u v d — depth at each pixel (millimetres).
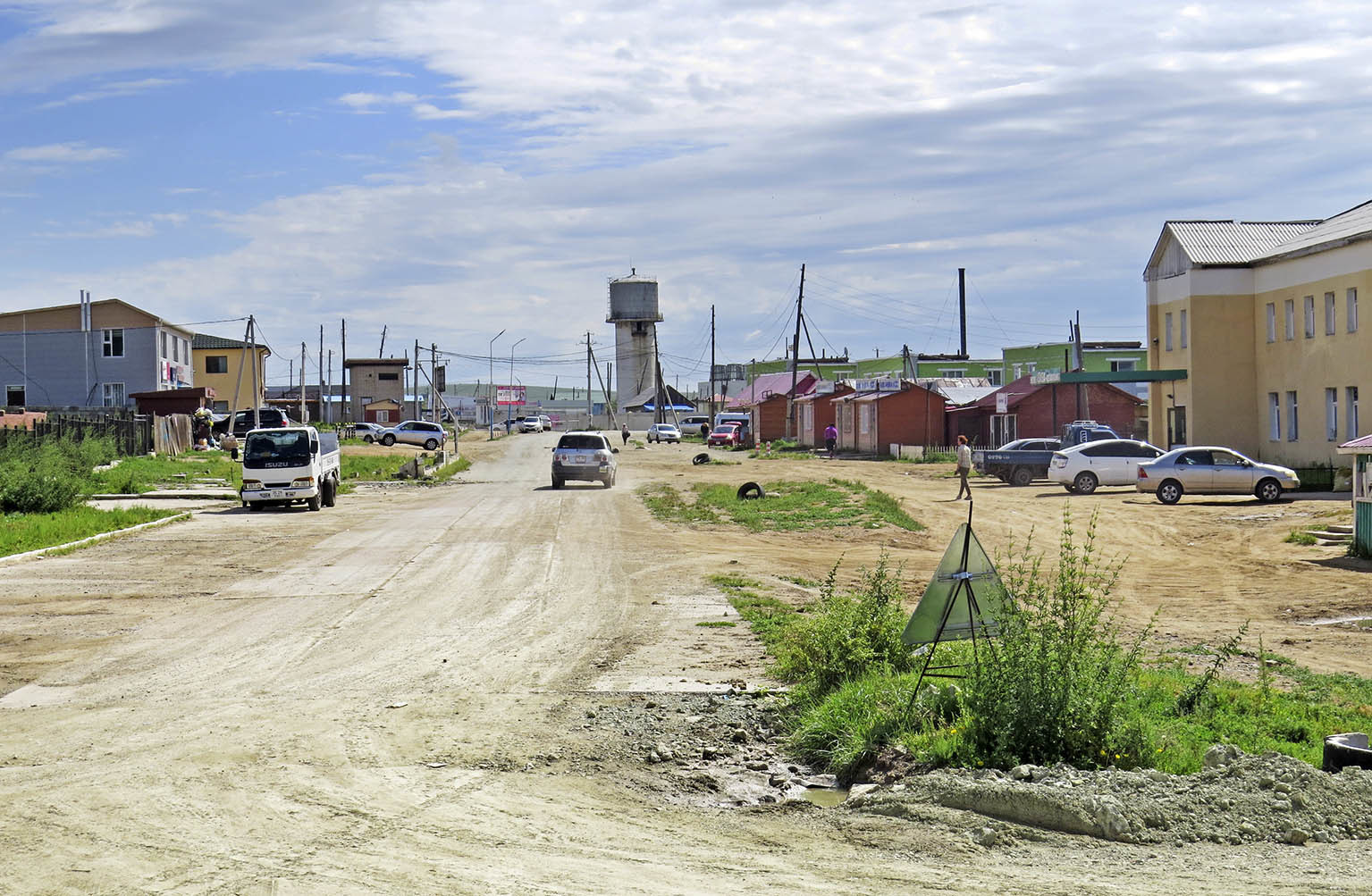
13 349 79750
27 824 7430
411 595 17844
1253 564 22297
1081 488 39969
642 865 6820
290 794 8156
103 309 80000
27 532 24750
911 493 40438
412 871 6594
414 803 8016
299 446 34375
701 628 15047
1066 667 8922
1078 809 7504
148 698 11266
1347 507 31109
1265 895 6277
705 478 49125
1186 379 48844
